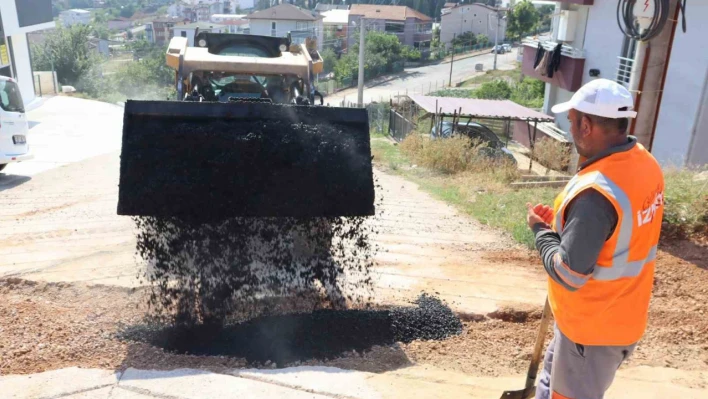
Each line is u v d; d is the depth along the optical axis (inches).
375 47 2802.7
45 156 580.7
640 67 341.7
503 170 486.3
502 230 280.4
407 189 412.5
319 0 5049.2
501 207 324.2
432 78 2652.6
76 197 379.9
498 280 208.7
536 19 3499.0
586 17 725.3
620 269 90.3
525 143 872.9
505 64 2928.2
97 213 319.3
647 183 89.4
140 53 3193.9
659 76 342.0
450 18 3575.3
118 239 255.8
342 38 3201.3
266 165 160.7
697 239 228.2
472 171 508.1
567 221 90.0
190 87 285.9
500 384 136.6
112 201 361.1
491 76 2578.7
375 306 178.1
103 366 140.5
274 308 172.4
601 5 689.6
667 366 151.0
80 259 219.9
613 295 91.5
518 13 3494.1
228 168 159.3
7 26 864.3
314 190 161.0
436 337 163.9
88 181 449.7
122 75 2405.3
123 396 124.0
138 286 187.8
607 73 687.1
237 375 135.0
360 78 1211.2
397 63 2832.2
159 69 2469.2
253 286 169.9
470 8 3528.5
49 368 138.9
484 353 156.7
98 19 6599.4
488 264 227.1
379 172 512.1
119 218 303.9
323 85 2385.6
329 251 175.0
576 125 93.7
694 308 181.0
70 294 184.2
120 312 170.7
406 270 216.2
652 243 93.3
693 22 522.3
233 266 166.7
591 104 90.0
